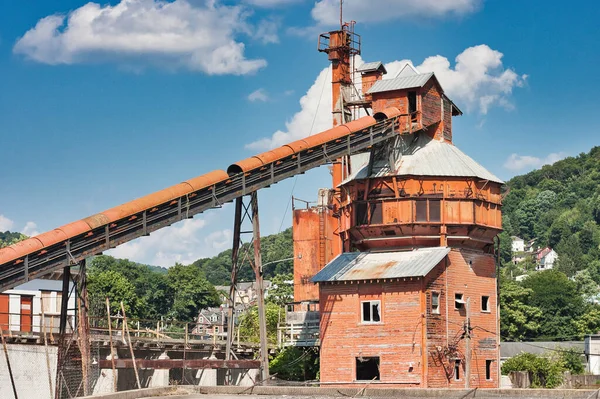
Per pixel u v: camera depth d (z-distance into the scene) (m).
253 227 70.25
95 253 62.19
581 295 189.12
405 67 82.88
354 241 80.88
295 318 91.00
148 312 181.12
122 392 55.28
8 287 58.66
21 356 66.12
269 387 64.62
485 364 79.75
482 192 80.50
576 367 111.19
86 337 61.16
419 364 73.88
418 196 78.00
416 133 82.19
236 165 69.31
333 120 92.12
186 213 66.50
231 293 70.50
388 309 75.50
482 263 81.19
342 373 76.62
